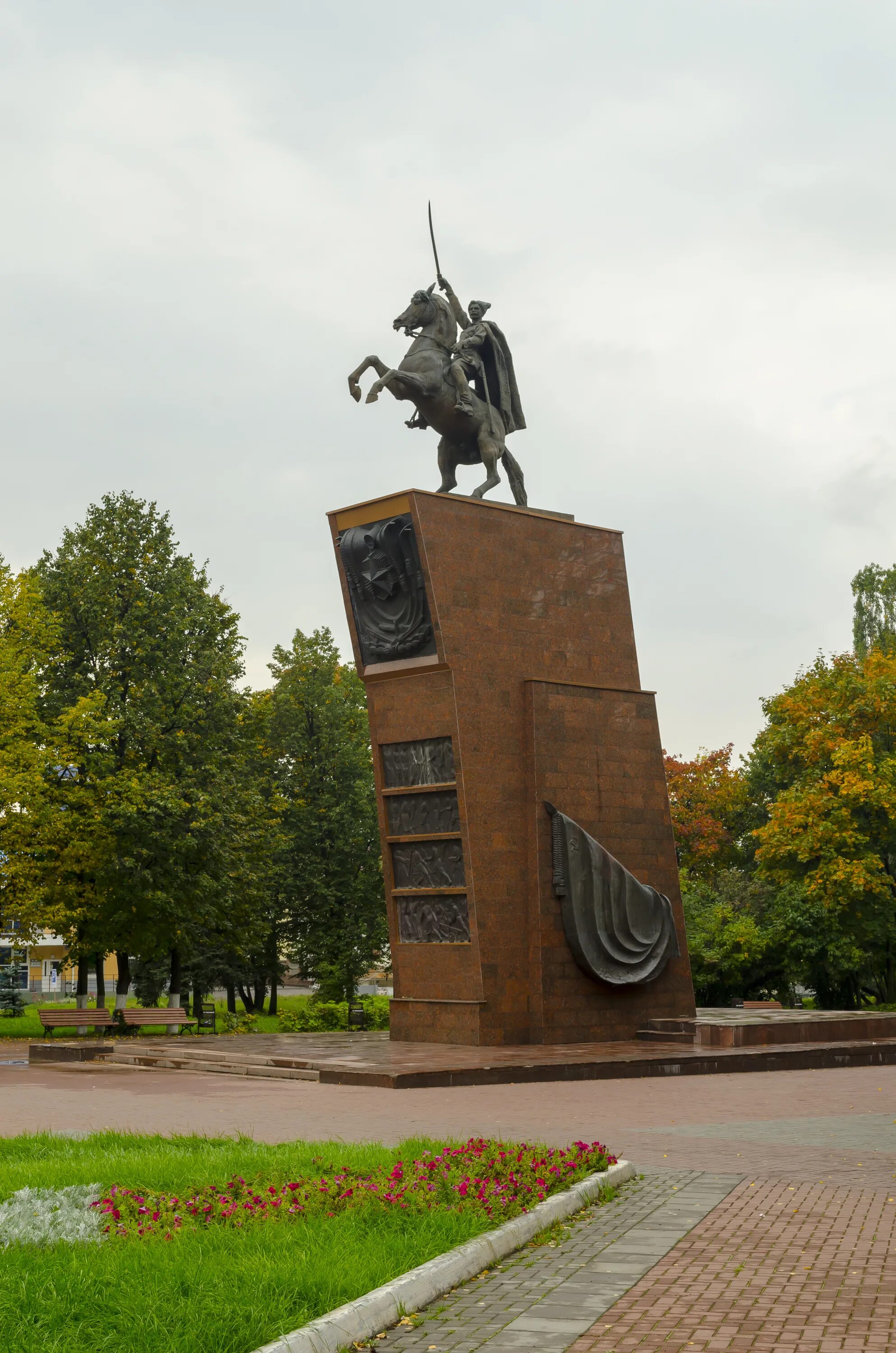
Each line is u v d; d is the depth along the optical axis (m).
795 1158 13.00
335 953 51.62
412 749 26.45
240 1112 16.77
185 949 43.62
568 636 27.98
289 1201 9.52
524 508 27.81
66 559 43.28
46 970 87.00
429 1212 9.21
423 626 25.97
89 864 40.16
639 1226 9.74
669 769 63.16
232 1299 6.99
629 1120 16.05
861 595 64.69
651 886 27.97
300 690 54.19
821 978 50.91
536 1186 10.23
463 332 28.77
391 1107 17.41
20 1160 12.27
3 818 39.44
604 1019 26.47
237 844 42.88
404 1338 7.09
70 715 39.16
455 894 25.67
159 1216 9.02
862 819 48.38
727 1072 23.12
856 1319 7.30
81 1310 6.79
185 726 42.97
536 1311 7.56
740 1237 9.35
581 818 27.03
